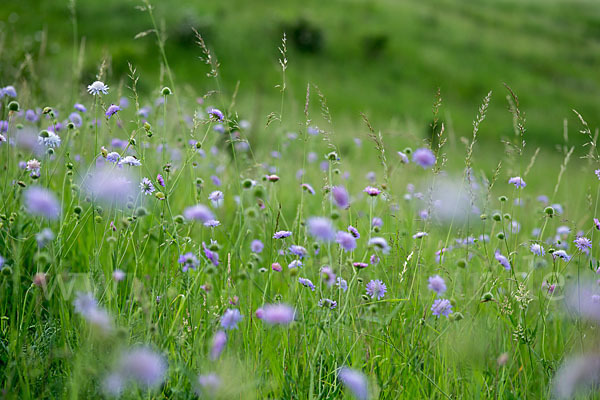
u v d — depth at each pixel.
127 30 17.81
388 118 17.55
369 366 2.29
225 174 4.05
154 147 3.60
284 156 5.82
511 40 29.94
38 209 1.77
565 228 3.49
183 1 21.25
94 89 2.74
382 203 3.95
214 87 15.74
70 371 1.94
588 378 1.98
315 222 2.03
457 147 12.30
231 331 2.20
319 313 2.27
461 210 3.40
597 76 27.81
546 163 13.14
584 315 2.31
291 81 18.53
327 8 26.17
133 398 1.78
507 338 2.52
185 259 2.17
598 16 40.03
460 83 22.56
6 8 17.69
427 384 2.33
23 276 2.43
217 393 1.74
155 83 12.95
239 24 21.00
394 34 25.14
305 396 2.10
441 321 2.57
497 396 2.22
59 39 16.31
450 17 31.00
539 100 22.72
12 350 1.99
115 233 2.45
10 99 3.92
